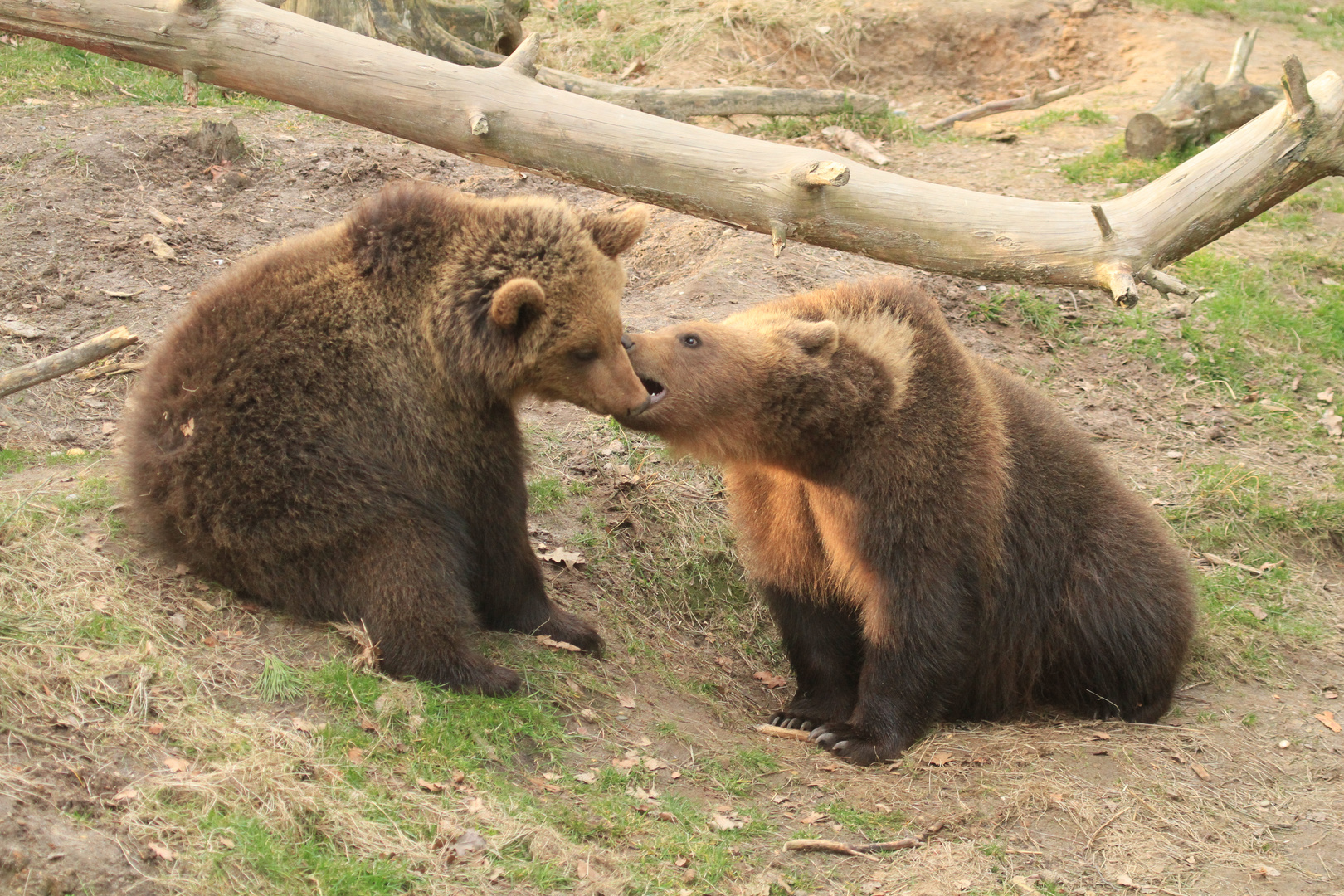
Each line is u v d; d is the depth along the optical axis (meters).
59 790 3.82
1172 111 12.89
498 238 5.30
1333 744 6.17
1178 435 9.36
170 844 3.76
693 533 7.50
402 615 5.01
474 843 4.15
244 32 5.62
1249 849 5.07
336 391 5.09
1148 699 6.50
